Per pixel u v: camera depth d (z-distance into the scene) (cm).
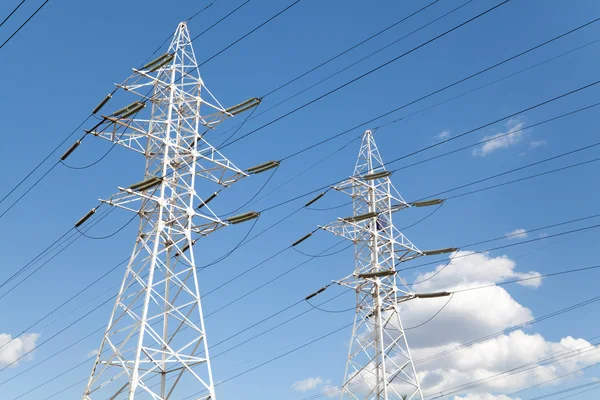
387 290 5366
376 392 4969
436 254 5434
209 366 3703
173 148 4338
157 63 4459
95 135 4000
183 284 3953
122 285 3875
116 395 3534
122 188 3984
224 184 4469
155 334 3697
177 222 4138
